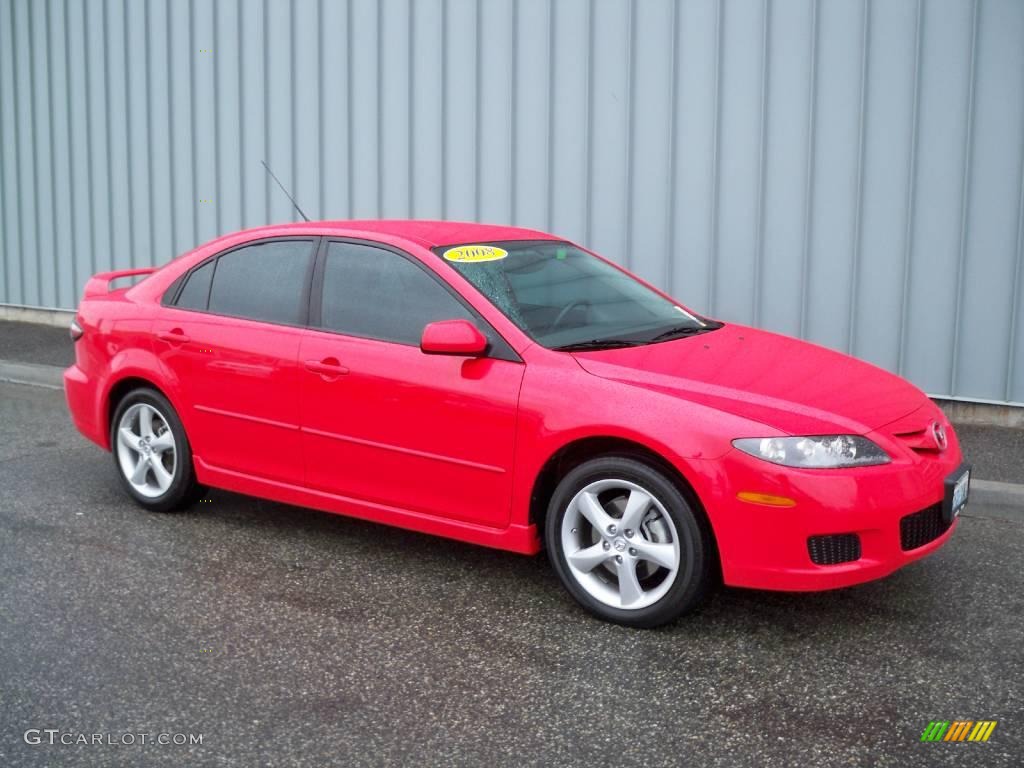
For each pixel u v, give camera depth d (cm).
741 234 763
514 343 424
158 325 528
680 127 774
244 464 503
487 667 371
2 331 1137
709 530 386
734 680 360
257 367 485
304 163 965
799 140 734
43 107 1154
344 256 482
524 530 420
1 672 366
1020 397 693
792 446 371
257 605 427
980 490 550
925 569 466
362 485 462
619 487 397
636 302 494
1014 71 665
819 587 371
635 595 398
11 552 489
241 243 519
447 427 429
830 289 739
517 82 838
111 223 1120
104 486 600
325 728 329
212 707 342
